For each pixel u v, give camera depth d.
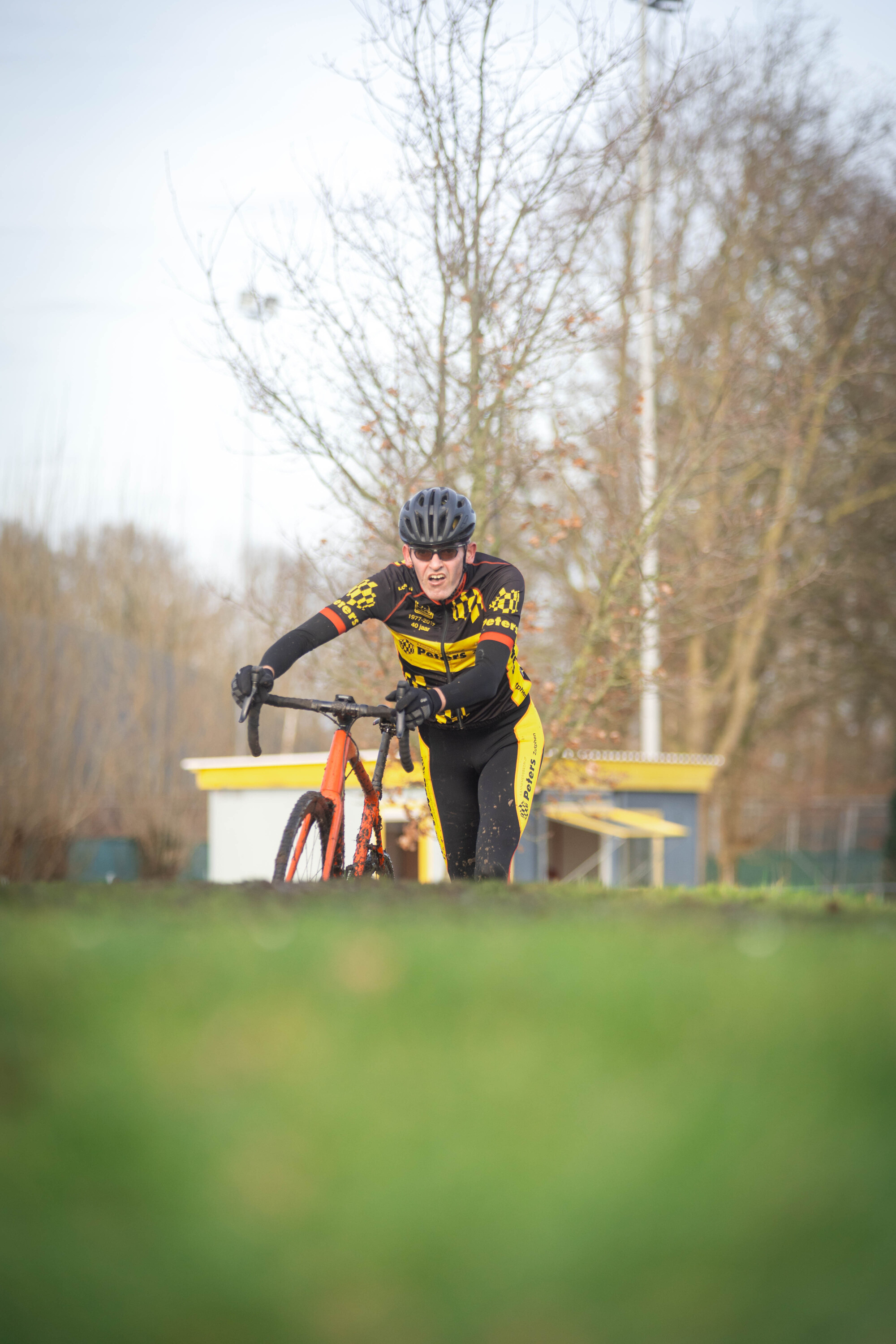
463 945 4.30
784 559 49.81
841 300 46.91
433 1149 2.59
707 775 32.56
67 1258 2.20
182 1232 2.29
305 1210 2.36
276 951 4.16
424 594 11.52
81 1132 2.62
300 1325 2.05
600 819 30.23
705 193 44.81
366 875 10.95
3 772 42.78
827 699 57.09
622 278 26.59
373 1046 3.18
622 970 3.90
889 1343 2.01
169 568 55.47
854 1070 3.02
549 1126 2.70
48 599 46.09
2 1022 3.27
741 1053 3.16
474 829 12.74
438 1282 2.16
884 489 50.88
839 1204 2.38
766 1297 2.12
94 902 6.39
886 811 68.75
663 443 28.28
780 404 33.12
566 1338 2.02
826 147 46.28
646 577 22.89
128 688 48.97
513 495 23.59
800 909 6.86
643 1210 2.35
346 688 23.22
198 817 50.84
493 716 12.08
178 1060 3.03
